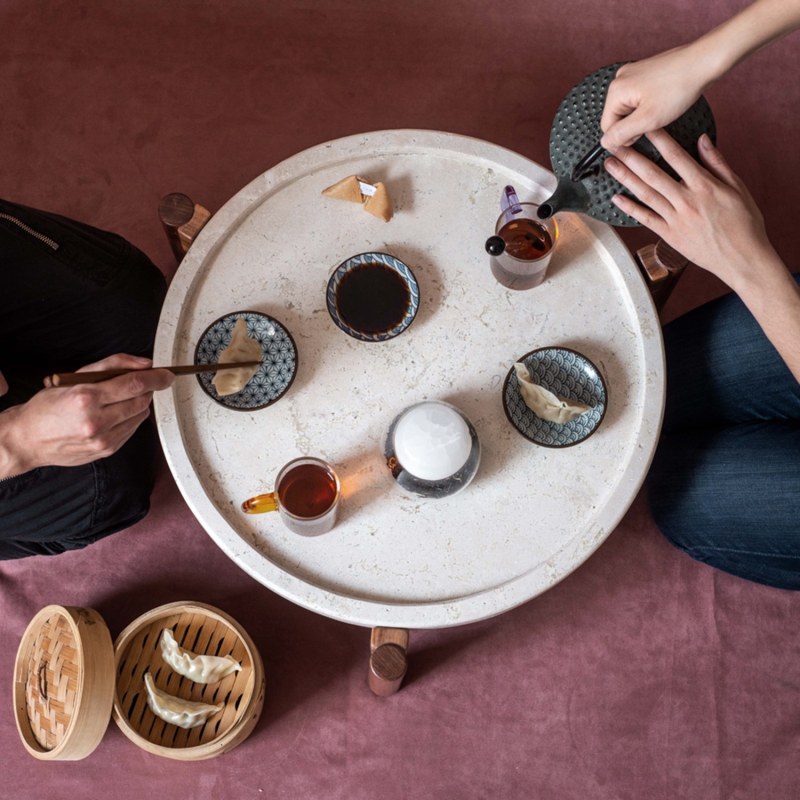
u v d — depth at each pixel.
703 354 1.54
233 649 1.57
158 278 1.65
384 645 1.35
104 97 2.06
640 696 1.72
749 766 1.69
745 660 1.74
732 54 0.99
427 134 1.40
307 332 1.34
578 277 1.37
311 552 1.27
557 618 1.76
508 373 1.32
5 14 2.10
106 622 1.73
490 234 1.38
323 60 2.09
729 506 1.48
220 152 2.03
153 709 1.52
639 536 1.80
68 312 1.53
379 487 1.29
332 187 1.36
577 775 1.69
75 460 1.14
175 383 1.31
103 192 2.00
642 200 1.16
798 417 1.51
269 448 1.30
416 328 1.35
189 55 2.09
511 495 1.28
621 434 1.31
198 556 1.77
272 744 1.69
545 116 2.07
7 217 1.39
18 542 1.59
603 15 2.13
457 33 2.12
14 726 1.68
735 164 2.03
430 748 1.70
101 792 1.66
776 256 1.15
